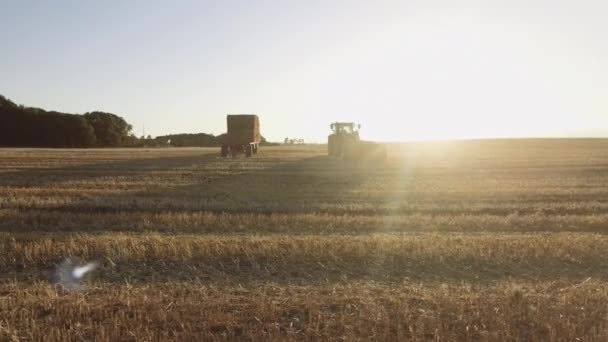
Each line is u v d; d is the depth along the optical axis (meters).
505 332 6.70
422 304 7.93
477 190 22.70
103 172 31.23
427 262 10.81
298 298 8.19
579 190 22.66
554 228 14.82
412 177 28.69
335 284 9.18
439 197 20.75
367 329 6.84
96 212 17.00
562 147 75.88
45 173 30.55
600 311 7.48
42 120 96.50
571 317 7.23
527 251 11.31
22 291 8.55
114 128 107.38
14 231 14.04
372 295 8.38
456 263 10.80
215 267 10.46
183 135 117.25
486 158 47.09
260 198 20.22
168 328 6.96
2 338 6.64
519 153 57.59
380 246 11.57
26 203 18.28
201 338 6.48
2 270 10.25
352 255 11.10
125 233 13.49
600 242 12.05
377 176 29.34
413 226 15.01
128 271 10.19
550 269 10.52
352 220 15.53
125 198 19.78
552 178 28.11
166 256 10.92
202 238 12.28
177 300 7.99
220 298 8.09
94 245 11.45
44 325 7.04
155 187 23.75
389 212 17.44
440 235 13.34
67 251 11.18
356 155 39.38
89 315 7.42
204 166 36.00
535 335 6.70
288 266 10.52
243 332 6.88
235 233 13.74
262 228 14.54
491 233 13.84
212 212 16.91
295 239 12.05
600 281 9.59
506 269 10.48
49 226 14.73
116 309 7.68
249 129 47.28
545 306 7.69
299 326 7.14
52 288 8.92
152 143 115.38
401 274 10.17
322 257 10.96
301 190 22.84
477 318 7.20
